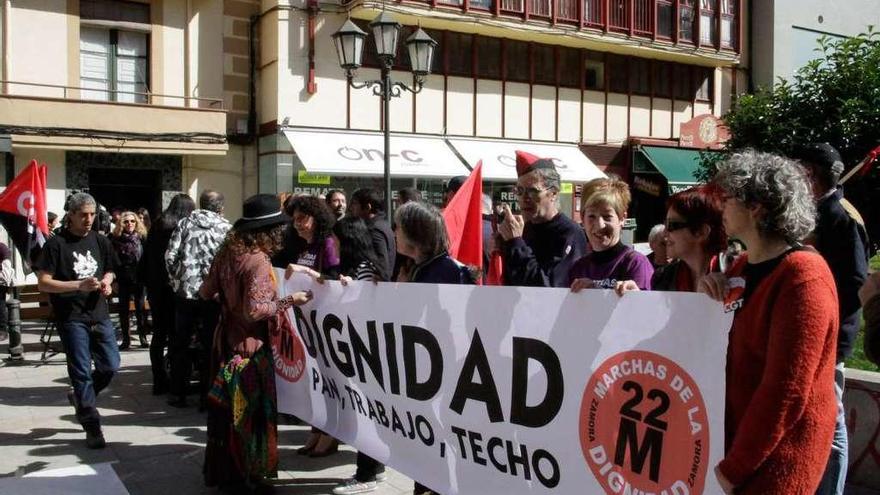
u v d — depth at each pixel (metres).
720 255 2.69
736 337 2.16
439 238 3.64
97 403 6.43
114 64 14.37
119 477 4.62
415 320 3.43
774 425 1.94
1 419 5.92
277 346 4.65
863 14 24.64
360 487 4.29
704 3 20.62
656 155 19.92
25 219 7.79
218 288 4.20
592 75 19.75
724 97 22.14
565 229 3.65
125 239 9.15
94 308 5.20
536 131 18.53
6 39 13.19
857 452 4.37
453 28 16.91
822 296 1.98
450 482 3.27
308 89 15.26
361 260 4.75
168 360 6.87
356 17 15.66
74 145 13.26
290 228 5.64
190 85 14.97
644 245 11.51
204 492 4.39
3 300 8.43
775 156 2.20
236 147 15.52
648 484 2.44
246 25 15.55
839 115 8.07
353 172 14.89
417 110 16.73
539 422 2.84
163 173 14.69
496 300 3.01
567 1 18.08
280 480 4.54
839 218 3.12
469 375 3.15
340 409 4.05
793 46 22.77
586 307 2.65
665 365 2.39
